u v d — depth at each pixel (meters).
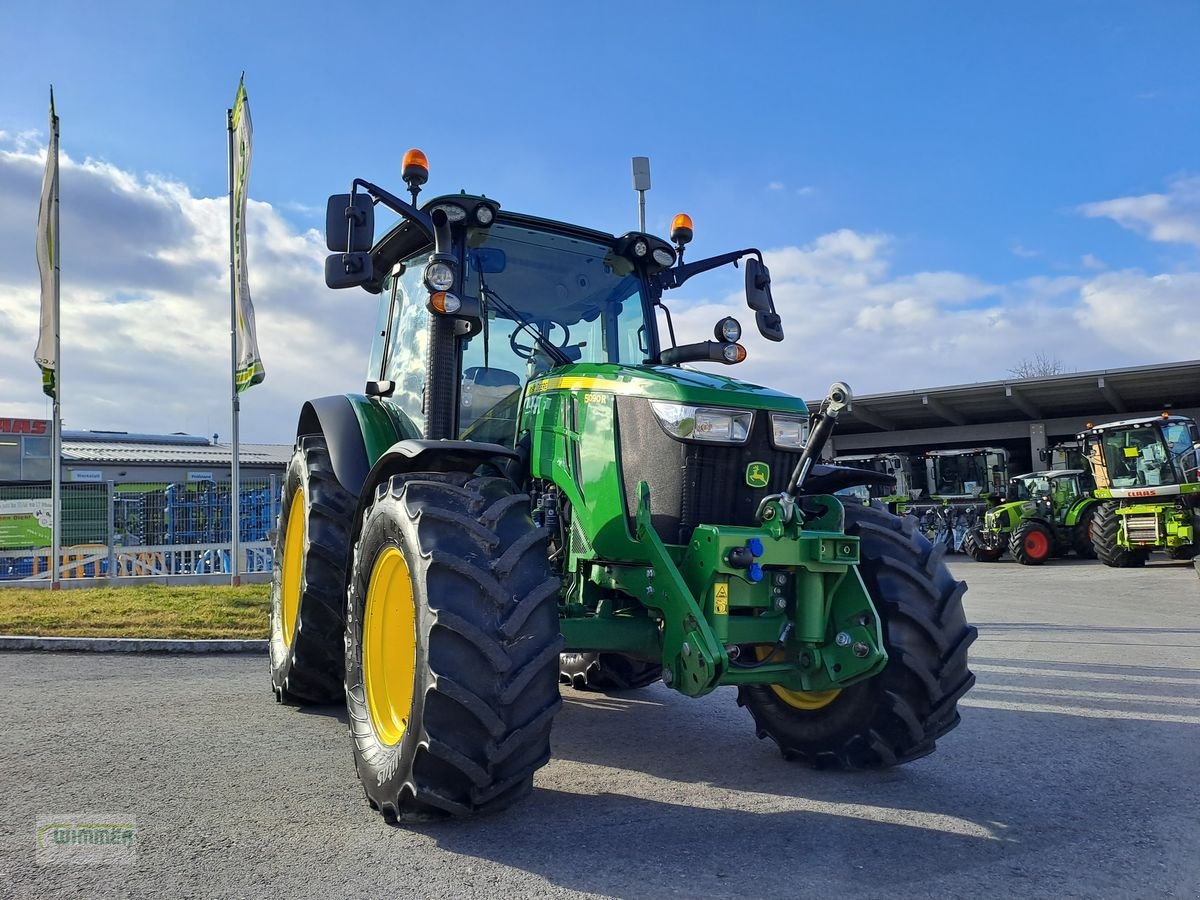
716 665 3.09
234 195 11.82
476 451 3.38
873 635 3.34
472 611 2.91
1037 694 5.51
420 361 4.75
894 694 3.54
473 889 2.60
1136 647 7.45
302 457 5.16
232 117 11.83
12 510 14.30
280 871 2.73
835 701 3.78
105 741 4.32
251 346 11.58
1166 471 16.48
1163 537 16.28
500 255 4.46
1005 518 19.88
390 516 3.32
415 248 4.94
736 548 3.26
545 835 3.05
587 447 3.72
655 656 3.58
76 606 9.05
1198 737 4.45
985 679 6.00
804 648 3.52
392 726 3.37
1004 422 26.94
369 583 3.56
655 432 3.56
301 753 4.11
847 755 3.74
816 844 2.98
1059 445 24.86
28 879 2.67
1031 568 17.94
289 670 4.85
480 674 2.87
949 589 3.72
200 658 6.99
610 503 3.57
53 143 11.87
